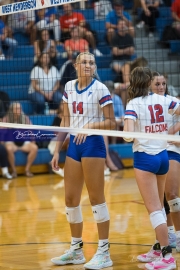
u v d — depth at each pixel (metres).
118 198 12.84
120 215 10.80
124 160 18.70
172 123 7.80
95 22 20.08
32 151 17.38
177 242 7.98
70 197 7.50
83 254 7.73
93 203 7.39
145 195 7.05
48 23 18.73
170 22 20.36
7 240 9.00
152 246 7.72
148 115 7.17
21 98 17.97
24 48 18.55
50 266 7.45
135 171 7.15
